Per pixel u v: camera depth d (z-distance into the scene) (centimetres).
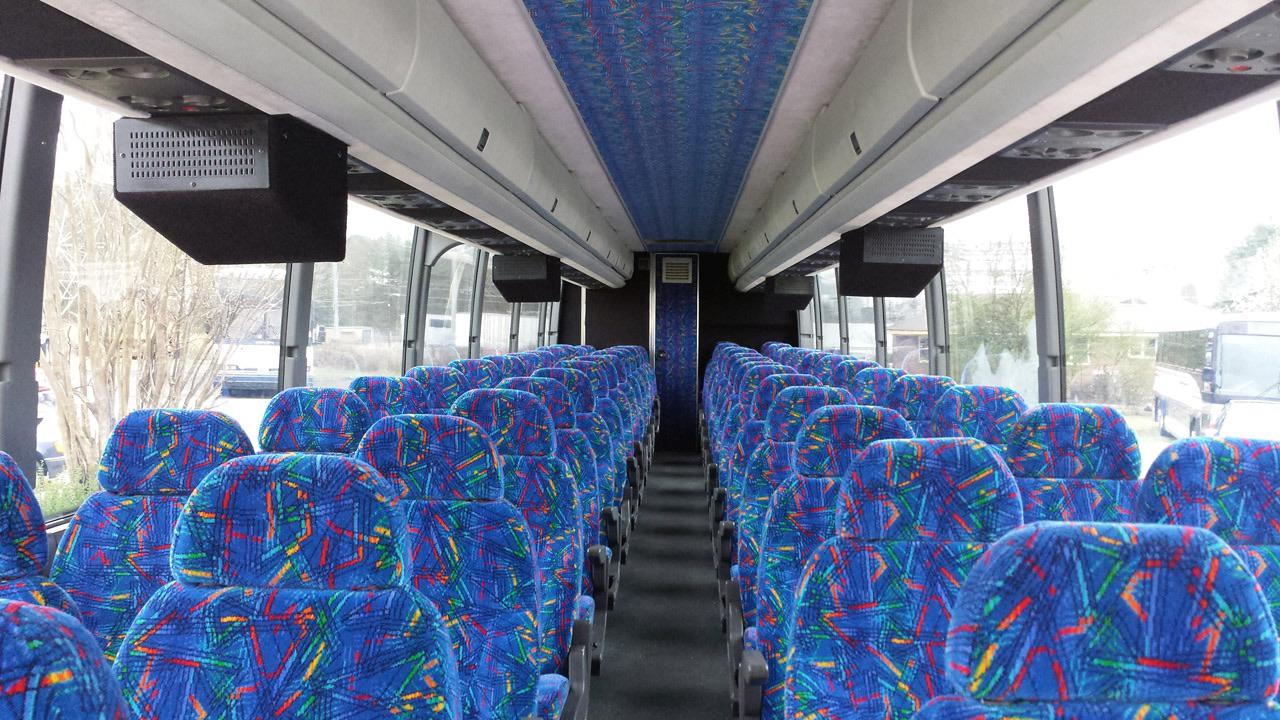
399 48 263
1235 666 91
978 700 97
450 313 966
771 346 1160
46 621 71
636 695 362
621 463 561
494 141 396
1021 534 95
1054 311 604
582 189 728
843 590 173
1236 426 398
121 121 262
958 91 264
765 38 348
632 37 346
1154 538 93
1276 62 210
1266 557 169
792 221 609
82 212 353
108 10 178
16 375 325
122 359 393
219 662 123
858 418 244
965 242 742
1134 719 93
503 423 282
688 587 520
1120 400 521
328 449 289
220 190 257
